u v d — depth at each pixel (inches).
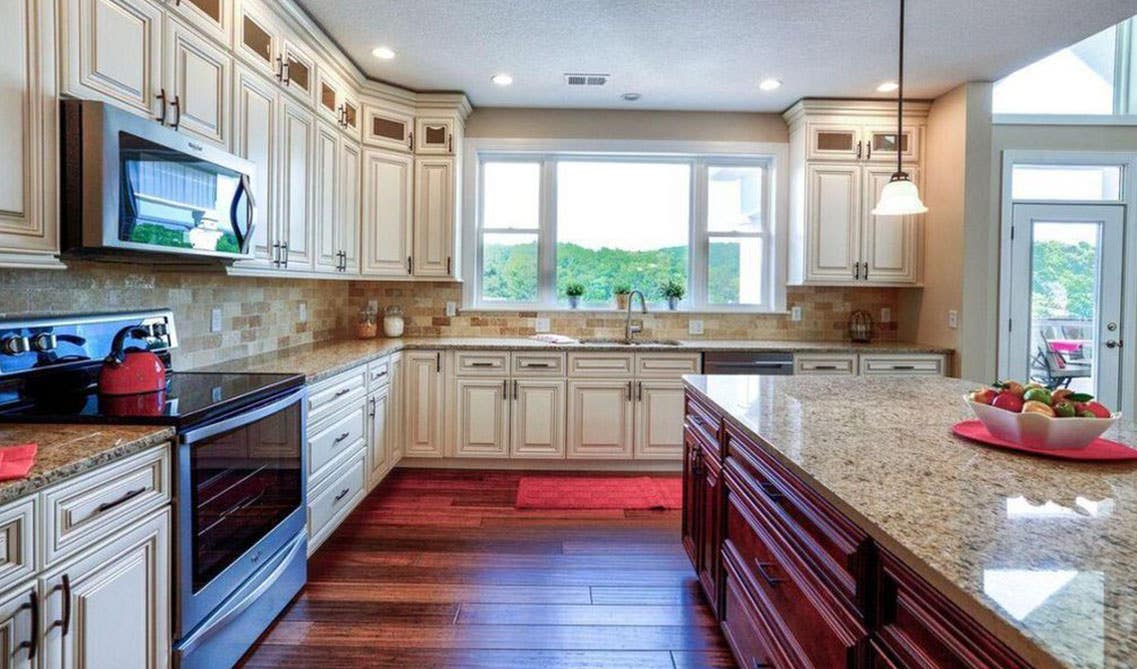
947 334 155.6
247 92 96.7
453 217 161.9
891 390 88.7
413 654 76.9
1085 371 168.6
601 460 156.5
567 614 86.7
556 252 181.2
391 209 155.9
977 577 30.4
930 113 163.0
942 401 79.7
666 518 124.3
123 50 68.8
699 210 181.0
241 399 71.9
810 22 118.3
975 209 148.9
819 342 170.9
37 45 57.6
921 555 33.1
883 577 38.7
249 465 75.2
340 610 87.0
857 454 53.9
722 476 76.7
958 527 37.2
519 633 81.8
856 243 165.2
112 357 72.7
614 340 174.2
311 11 115.0
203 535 64.7
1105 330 168.1
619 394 154.7
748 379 99.6
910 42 126.8
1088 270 168.6
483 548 109.1
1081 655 23.6
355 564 101.9
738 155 177.5
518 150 175.0
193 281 101.7
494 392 154.4
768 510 59.8
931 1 109.5
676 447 154.9
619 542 112.3
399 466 157.9
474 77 149.1
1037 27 119.6
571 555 106.6
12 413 61.5
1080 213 167.8
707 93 159.6
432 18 117.9
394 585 94.8
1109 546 34.4
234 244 86.1
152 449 57.5
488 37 126.1
